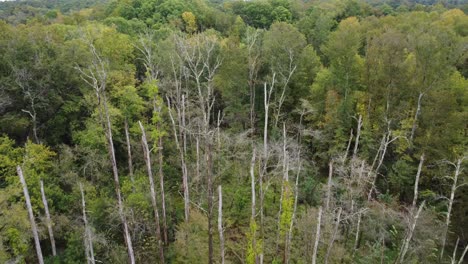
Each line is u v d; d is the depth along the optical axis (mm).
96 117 30719
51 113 32688
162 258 26516
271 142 34906
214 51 43906
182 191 34719
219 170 33500
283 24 45438
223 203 33719
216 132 35625
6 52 31078
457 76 34656
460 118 30891
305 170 35344
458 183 30094
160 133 26016
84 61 33812
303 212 31344
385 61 35000
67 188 29734
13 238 22438
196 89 43219
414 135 34844
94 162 30016
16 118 30297
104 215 27094
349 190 29531
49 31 37219
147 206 28297
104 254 25562
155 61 39750
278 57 41469
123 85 35344
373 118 37562
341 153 35531
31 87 31156
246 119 42312
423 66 33062
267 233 30469
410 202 33906
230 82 41312
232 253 28875
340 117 36844
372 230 28891
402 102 35062
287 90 42156
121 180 31672
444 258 29781
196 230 29828
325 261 25078
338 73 37812
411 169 32844
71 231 26453
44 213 26484
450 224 30719
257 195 34125
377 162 36156
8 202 25484
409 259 27359
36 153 28000
